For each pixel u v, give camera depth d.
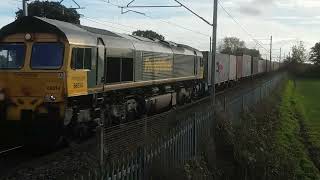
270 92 45.97
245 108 25.28
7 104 15.91
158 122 14.47
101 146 11.48
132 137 12.67
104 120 19.00
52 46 15.92
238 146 15.52
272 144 18.02
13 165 13.46
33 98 15.71
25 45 16.08
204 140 14.88
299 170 16.78
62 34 15.92
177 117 15.85
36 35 16.05
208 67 43.19
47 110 15.59
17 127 15.84
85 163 12.67
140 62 23.67
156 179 10.20
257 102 31.83
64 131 15.61
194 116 14.24
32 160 14.08
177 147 12.11
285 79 93.88
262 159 14.48
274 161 14.81
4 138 16.06
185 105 32.88
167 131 13.28
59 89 15.62
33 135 15.74
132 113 22.80
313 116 37.16
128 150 11.59
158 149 10.52
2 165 13.48
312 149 22.20
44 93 15.69
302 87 85.06
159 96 27.42
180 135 12.43
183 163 12.09
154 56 26.14
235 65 60.94
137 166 9.41
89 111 17.72
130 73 22.23
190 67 35.53
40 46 15.98
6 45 16.20
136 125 12.93
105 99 19.55
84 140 17.11
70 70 15.93
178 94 32.84
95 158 12.41
